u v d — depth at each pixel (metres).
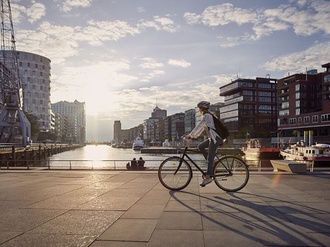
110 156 99.62
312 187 7.45
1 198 6.22
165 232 3.88
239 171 7.12
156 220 4.46
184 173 7.51
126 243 3.49
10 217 4.70
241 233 3.82
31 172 11.82
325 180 8.73
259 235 3.74
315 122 85.06
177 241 3.54
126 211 5.03
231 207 5.26
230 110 126.81
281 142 89.56
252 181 8.52
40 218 4.62
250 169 13.18
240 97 119.38
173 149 105.88
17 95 72.00
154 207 5.30
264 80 123.56
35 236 3.77
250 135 114.06
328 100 80.81
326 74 83.56
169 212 4.93
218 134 7.07
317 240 3.55
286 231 3.89
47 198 6.20
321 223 4.25
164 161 7.49
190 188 7.37
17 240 3.62
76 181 8.86
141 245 3.43
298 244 3.42
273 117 122.31
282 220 4.41
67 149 172.88
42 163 67.12
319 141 79.19
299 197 6.15
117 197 6.25
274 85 123.56
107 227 4.12
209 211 4.98
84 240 3.61
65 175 10.52
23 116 73.19
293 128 94.19
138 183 8.31
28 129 77.06
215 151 7.08
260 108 121.56
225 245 3.40
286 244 3.42
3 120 69.81
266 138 104.56
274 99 122.94
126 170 12.65
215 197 6.20
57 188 7.51
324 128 86.81
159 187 7.58
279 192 6.75
